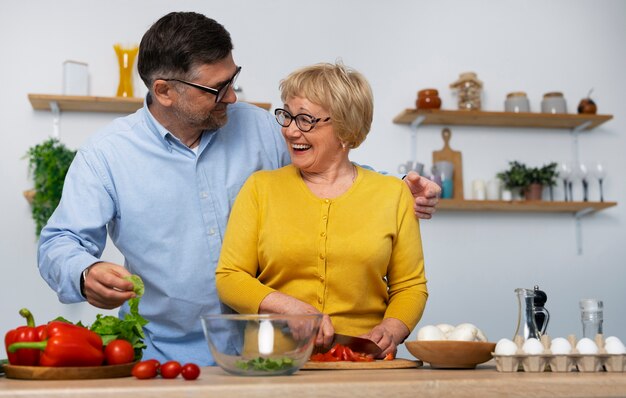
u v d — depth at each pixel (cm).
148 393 93
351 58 395
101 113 370
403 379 104
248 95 382
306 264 158
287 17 391
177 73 167
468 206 385
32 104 357
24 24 369
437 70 402
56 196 346
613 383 106
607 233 409
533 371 124
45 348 118
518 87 409
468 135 401
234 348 117
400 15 402
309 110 158
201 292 179
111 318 132
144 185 177
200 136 184
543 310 147
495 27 411
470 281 395
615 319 404
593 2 422
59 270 149
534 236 403
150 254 178
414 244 167
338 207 161
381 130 394
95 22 373
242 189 167
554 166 392
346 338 142
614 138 414
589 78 416
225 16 385
